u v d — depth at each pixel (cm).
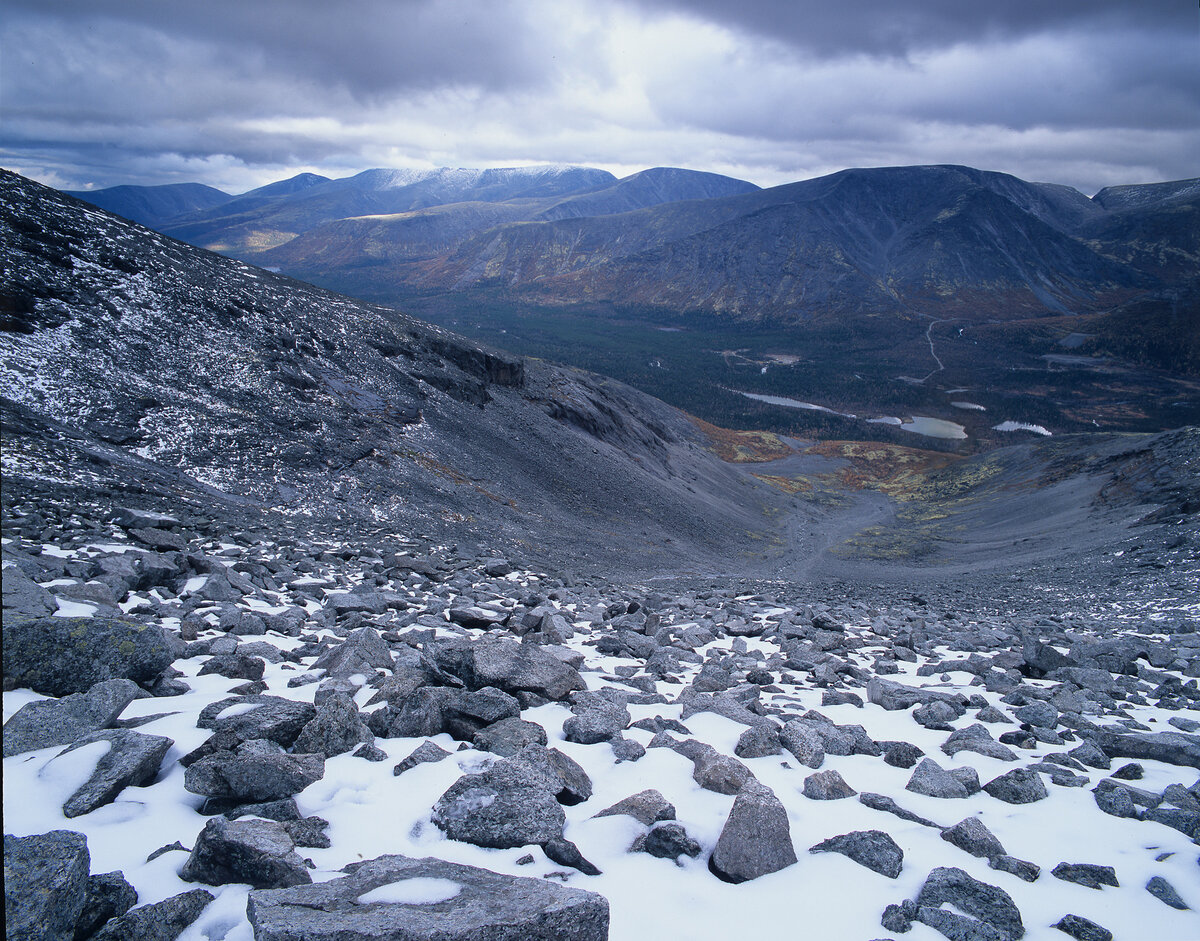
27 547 1418
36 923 355
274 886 425
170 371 4019
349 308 6300
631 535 5866
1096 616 2634
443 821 505
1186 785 714
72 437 2983
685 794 595
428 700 704
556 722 773
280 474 3709
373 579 1900
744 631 1683
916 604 3209
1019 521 9394
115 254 4516
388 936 349
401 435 5062
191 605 1253
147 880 433
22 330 3550
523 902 389
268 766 539
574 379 10225
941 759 768
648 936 419
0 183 4369
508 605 1772
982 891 470
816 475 15475
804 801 620
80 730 602
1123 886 509
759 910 452
